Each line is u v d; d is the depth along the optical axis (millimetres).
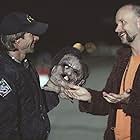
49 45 56438
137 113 4594
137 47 4797
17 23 4484
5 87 4312
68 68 4938
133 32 4762
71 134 10727
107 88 5008
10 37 4484
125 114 4746
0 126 4312
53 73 4992
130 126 4727
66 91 5027
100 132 10953
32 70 4680
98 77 25797
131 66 4820
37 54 42562
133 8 4770
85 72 4977
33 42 4590
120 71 4898
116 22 4863
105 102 5031
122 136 4824
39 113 4574
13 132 4352
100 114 5129
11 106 4316
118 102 4688
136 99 4586
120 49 4977
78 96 5031
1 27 4508
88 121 12344
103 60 48188
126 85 4812
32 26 4527
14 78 4363
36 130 4496
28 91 4469
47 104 5008
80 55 4996
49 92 5027
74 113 13617
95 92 5066
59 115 13305
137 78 4609
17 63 4500
